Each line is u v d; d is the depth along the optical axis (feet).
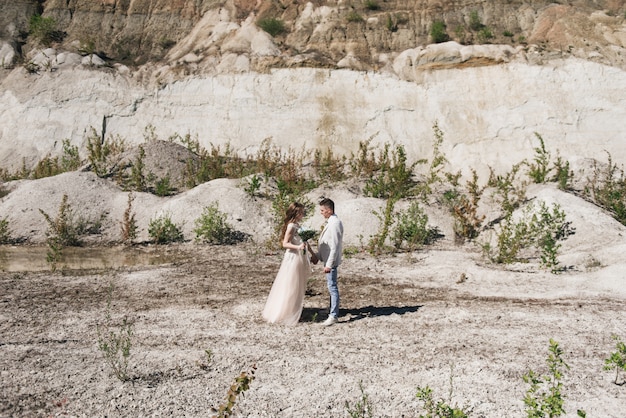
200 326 23.44
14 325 22.98
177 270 35.63
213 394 16.97
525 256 40.93
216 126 86.33
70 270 35.63
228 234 48.26
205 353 20.24
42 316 24.39
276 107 86.33
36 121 86.79
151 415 15.62
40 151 84.53
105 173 61.77
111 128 86.99
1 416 15.28
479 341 21.70
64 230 46.24
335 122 84.79
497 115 82.58
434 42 91.40
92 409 15.88
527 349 20.86
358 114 85.30
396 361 19.65
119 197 54.13
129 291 29.53
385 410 16.06
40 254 42.22
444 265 37.37
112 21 103.14
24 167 77.92
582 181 57.72
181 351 20.42
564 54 85.71
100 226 49.85
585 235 43.11
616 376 18.11
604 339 22.07
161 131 86.58
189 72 90.38
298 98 86.48
